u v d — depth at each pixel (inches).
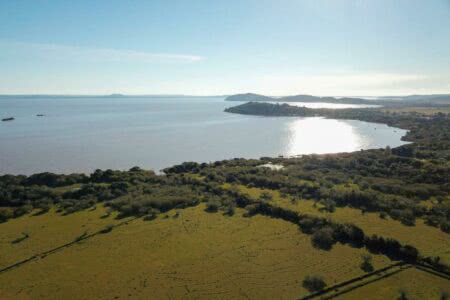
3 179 4643.2
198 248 2792.8
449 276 2367.1
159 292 2236.7
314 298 2162.9
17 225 3289.9
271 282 2324.1
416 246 2711.6
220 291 2236.7
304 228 3120.1
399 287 2253.9
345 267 2486.5
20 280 2386.8
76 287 2299.5
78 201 3890.3
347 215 3358.8
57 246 2861.7
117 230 3157.0
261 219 3356.3
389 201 3602.4
